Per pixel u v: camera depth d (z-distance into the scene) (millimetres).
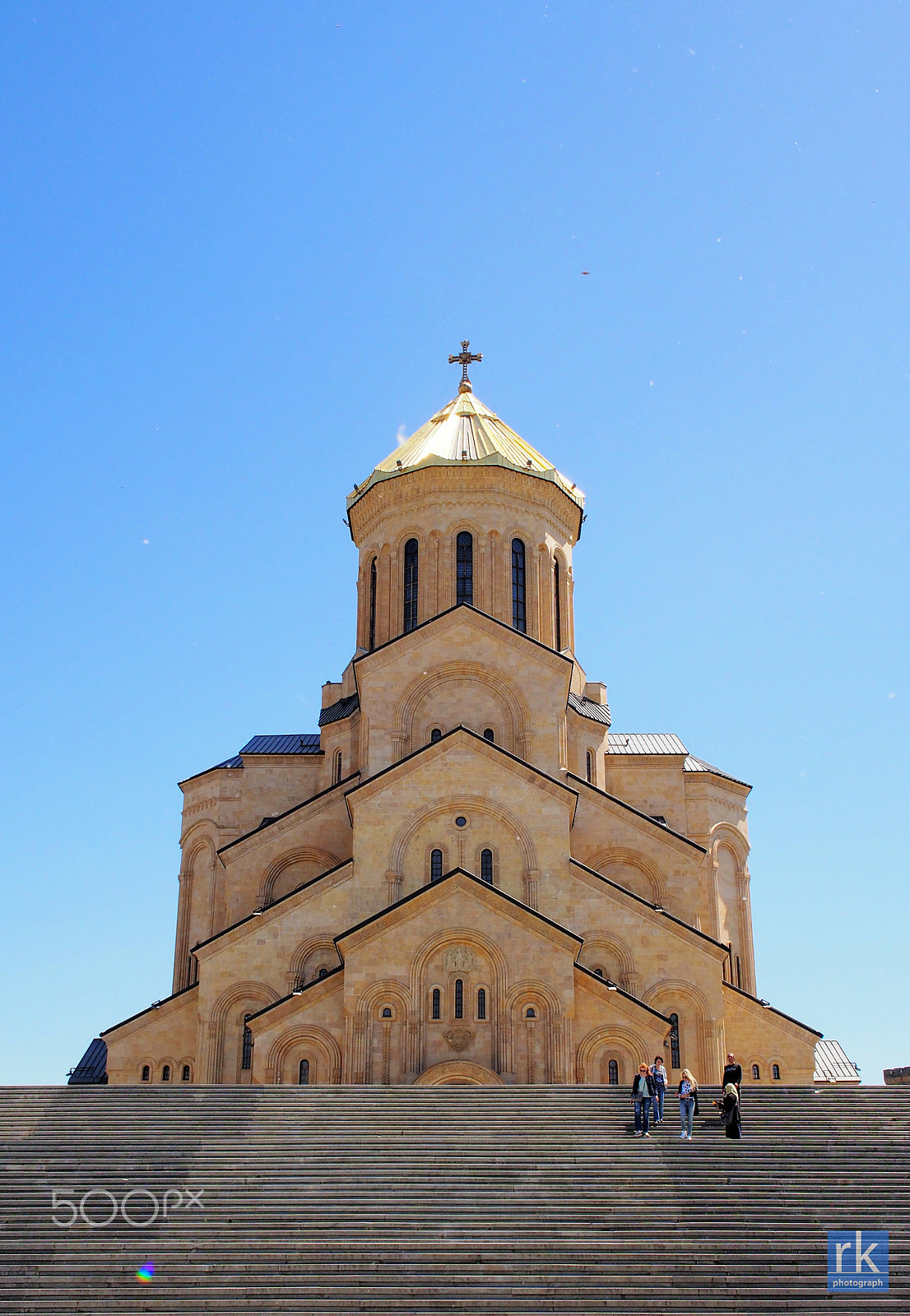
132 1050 42562
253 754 53281
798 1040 43969
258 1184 27234
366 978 37844
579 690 52969
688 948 41219
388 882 41500
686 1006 40844
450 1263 24016
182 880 54156
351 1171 27734
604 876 46125
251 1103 32156
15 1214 25938
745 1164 28094
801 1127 30812
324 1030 37875
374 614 53188
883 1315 22266
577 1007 38094
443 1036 37438
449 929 38188
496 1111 31469
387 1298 22938
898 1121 31172
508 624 50562
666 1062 40031
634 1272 23656
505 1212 25828
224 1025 41125
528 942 38125
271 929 41688
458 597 51281
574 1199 26438
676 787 53250
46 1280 23516
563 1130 30234
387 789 42375
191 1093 32812
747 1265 23797
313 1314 22406
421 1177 27516
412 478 52531
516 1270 23719
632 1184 27141
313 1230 25188
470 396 59438
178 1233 25094
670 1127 30703
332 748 51438
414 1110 31562
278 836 47969
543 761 45344
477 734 45531
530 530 52500
